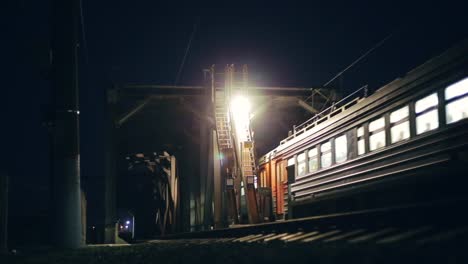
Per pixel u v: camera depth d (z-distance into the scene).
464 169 10.13
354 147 15.42
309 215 18.97
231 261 6.70
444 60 10.98
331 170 17.06
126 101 33.03
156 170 61.47
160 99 33.34
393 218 8.00
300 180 20.20
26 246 17.36
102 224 34.09
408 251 4.91
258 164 27.89
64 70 13.91
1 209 13.48
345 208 16.11
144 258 8.23
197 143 42.25
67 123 13.81
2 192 13.50
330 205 17.19
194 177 45.09
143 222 63.72
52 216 13.80
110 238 32.72
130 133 43.66
